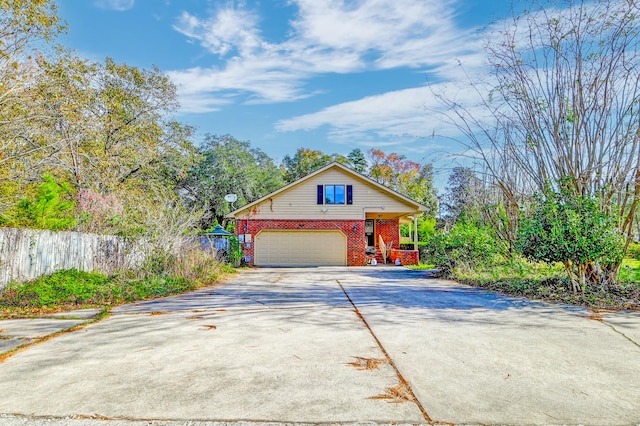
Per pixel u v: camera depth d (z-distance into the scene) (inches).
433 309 244.4
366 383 116.5
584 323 199.8
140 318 221.1
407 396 107.1
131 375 124.3
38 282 321.1
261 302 279.1
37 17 464.8
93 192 491.2
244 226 768.9
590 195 305.3
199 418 94.6
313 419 94.0
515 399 105.6
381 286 384.5
